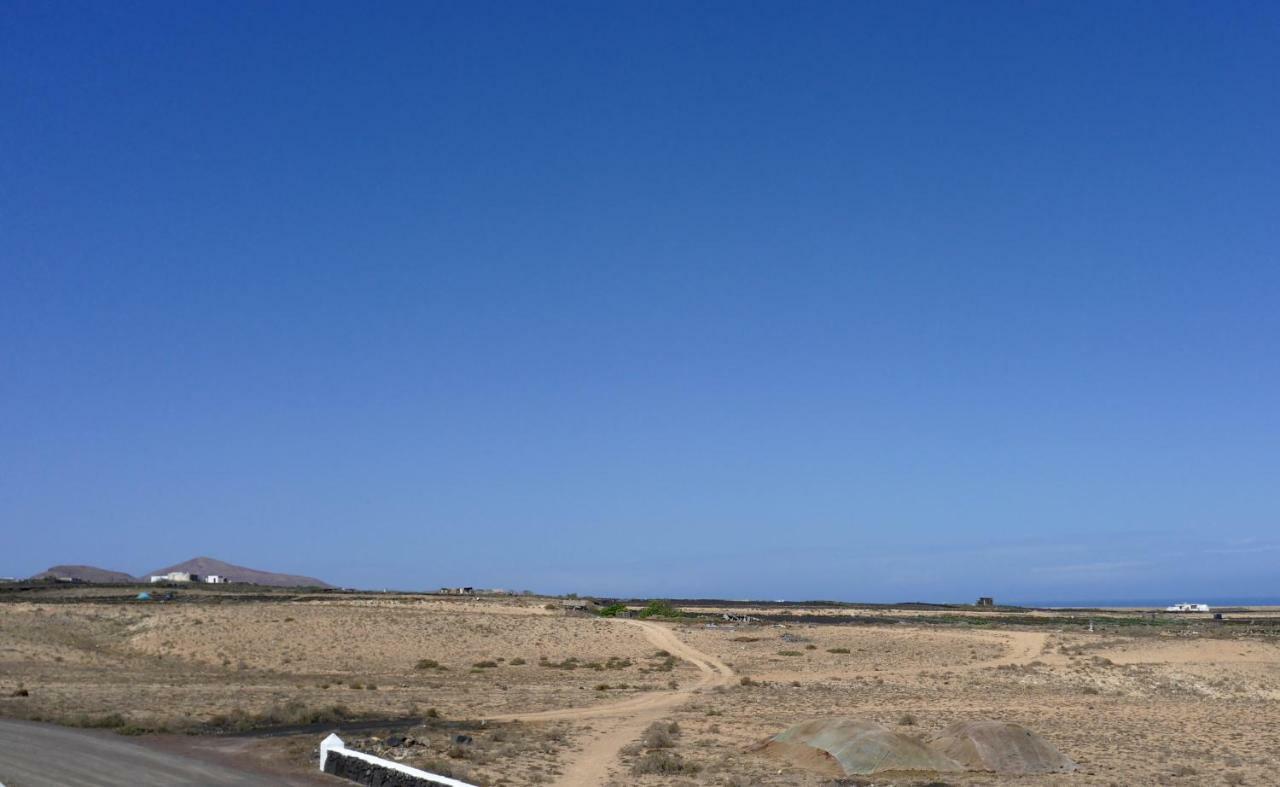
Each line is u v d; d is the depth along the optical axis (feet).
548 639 326.85
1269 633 380.99
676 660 303.07
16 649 263.90
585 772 117.70
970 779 123.13
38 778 97.14
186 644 286.05
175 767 105.70
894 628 387.34
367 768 98.58
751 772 121.49
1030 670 283.79
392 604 408.67
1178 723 193.77
